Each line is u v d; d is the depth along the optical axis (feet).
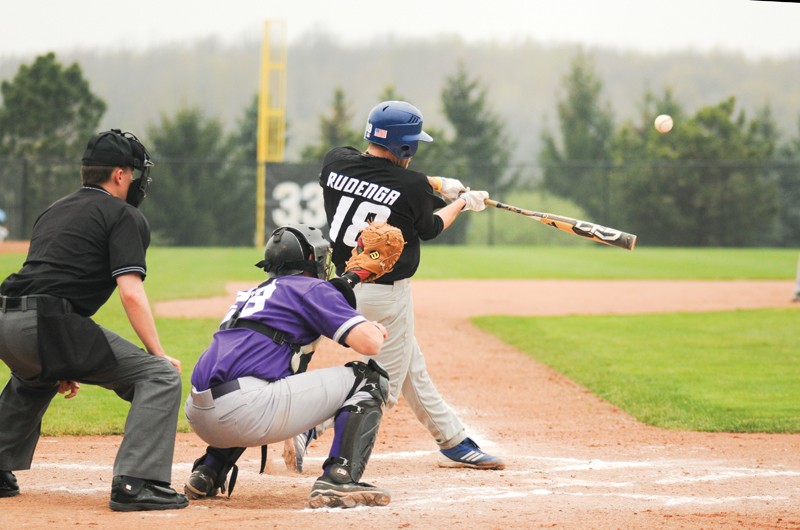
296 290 51.08
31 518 47.21
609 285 231.71
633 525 47.47
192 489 54.34
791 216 410.93
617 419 89.71
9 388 53.42
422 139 60.34
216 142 501.97
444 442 66.23
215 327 144.56
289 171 349.61
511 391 104.22
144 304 50.11
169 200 402.93
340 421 51.67
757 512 51.93
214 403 49.37
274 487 59.06
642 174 410.11
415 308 180.24
